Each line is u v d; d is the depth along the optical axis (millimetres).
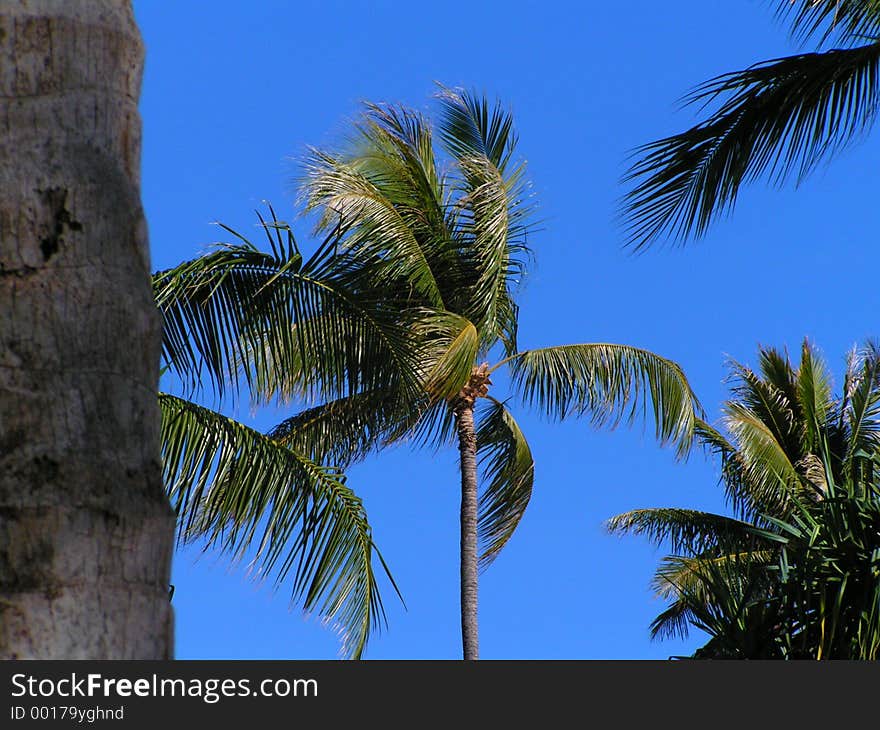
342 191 22812
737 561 15477
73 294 4051
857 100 14742
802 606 12969
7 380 3883
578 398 28031
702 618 13664
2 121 4215
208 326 13562
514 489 30625
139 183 4531
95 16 4508
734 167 15195
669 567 34094
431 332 21984
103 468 3889
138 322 4188
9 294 3998
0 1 4348
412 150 26297
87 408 3934
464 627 27219
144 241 4406
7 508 3752
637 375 27938
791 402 38469
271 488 14922
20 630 3646
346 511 15227
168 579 4051
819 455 35594
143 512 3949
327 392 14719
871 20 14656
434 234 25844
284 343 14141
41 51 4332
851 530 13164
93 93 4406
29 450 3818
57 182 4180
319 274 13773
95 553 3791
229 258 13305
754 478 33281
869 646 12367
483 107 27922
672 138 15164
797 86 14766
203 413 14594
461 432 28328
